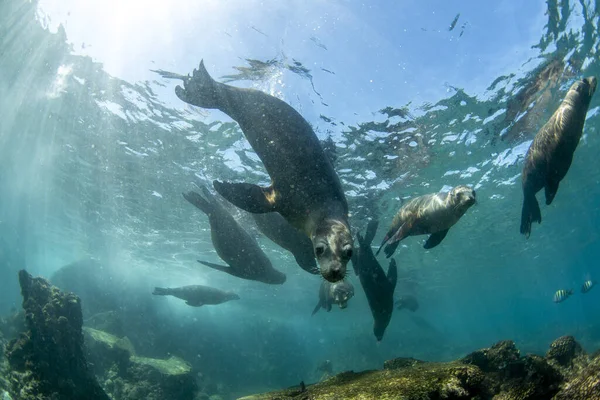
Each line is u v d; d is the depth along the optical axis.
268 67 9.82
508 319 128.38
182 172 15.97
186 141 13.67
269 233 6.20
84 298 26.36
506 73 10.62
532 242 30.78
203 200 6.35
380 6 8.50
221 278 33.62
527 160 5.66
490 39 9.57
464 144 13.77
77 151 16.45
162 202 19.23
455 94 11.09
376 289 5.73
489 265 35.53
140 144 14.55
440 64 10.05
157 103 12.05
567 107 4.93
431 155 14.12
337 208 3.76
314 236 3.55
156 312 28.45
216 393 22.58
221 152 13.92
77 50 11.19
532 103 12.05
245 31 9.15
